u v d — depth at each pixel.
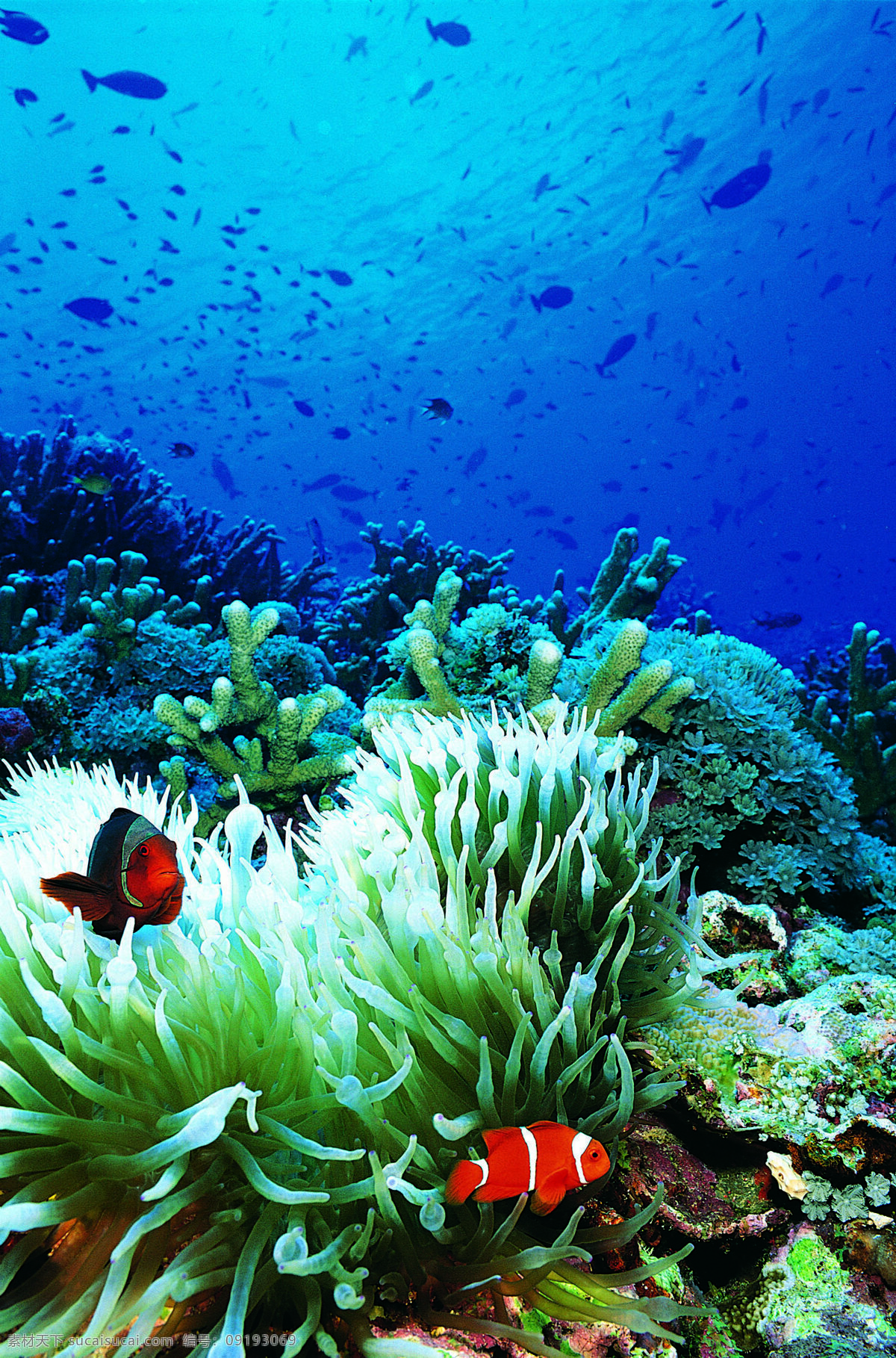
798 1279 1.87
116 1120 1.56
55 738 5.11
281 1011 1.64
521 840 2.32
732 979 2.76
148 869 1.80
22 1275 1.42
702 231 45.25
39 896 2.04
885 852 4.02
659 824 3.53
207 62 39.00
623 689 3.88
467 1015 1.77
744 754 3.79
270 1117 1.55
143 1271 1.34
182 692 5.34
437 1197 1.41
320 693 4.25
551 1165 1.43
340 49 38.81
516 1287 1.46
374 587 7.27
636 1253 1.78
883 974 2.71
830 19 33.72
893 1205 1.89
